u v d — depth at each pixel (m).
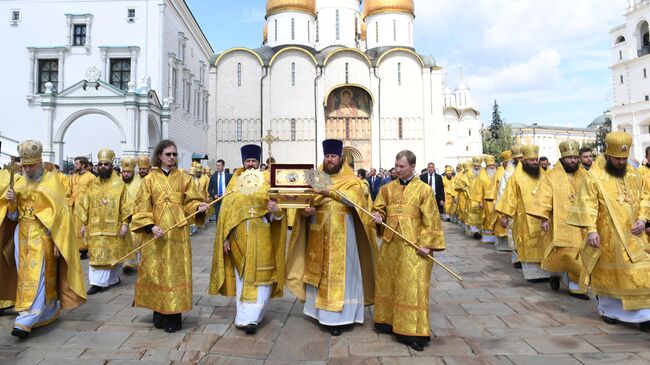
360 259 5.23
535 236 7.36
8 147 25.84
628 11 54.19
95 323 5.31
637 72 53.47
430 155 37.81
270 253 5.14
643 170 7.59
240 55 37.59
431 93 38.69
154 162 5.30
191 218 5.26
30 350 4.46
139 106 23.41
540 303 6.20
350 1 43.81
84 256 9.55
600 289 5.16
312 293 5.20
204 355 4.38
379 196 5.06
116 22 31.64
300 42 40.56
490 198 10.22
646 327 4.94
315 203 5.10
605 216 5.13
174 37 34.59
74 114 22.77
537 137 98.38
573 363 4.12
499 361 4.19
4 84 31.95
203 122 43.34
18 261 4.89
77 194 9.71
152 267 5.01
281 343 4.70
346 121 38.09
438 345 4.62
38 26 32.09
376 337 4.84
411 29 42.66
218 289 5.17
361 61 37.94
